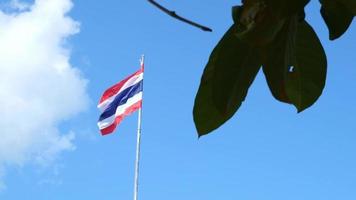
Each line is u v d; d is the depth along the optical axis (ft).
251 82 7.11
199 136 7.16
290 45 7.09
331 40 7.02
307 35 7.06
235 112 7.13
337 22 6.99
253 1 6.64
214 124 7.17
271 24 6.63
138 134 134.51
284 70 7.11
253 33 6.62
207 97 7.17
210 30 5.99
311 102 7.07
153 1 5.97
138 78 134.51
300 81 7.09
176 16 6.02
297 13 7.00
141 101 134.10
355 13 6.60
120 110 134.82
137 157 132.67
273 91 7.16
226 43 7.06
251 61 7.11
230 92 7.10
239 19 6.77
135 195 130.11
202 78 7.14
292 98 7.10
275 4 6.57
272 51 7.11
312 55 7.06
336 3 6.91
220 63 7.09
